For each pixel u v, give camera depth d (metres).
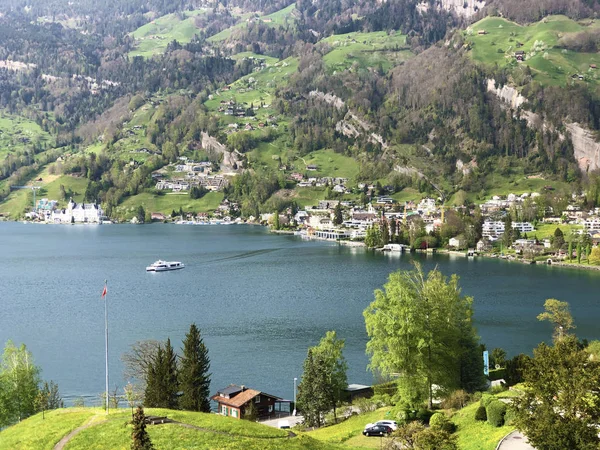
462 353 107.69
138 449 69.12
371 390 129.88
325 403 111.56
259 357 160.25
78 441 78.88
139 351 151.75
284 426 112.81
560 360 64.50
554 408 66.69
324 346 118.50
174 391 112.75
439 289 107.81
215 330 189.00
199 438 77.38
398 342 101.38
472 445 76.00
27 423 89.69
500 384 110.81
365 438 91.69
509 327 189.88
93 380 143.50
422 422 93.00
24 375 113.94
